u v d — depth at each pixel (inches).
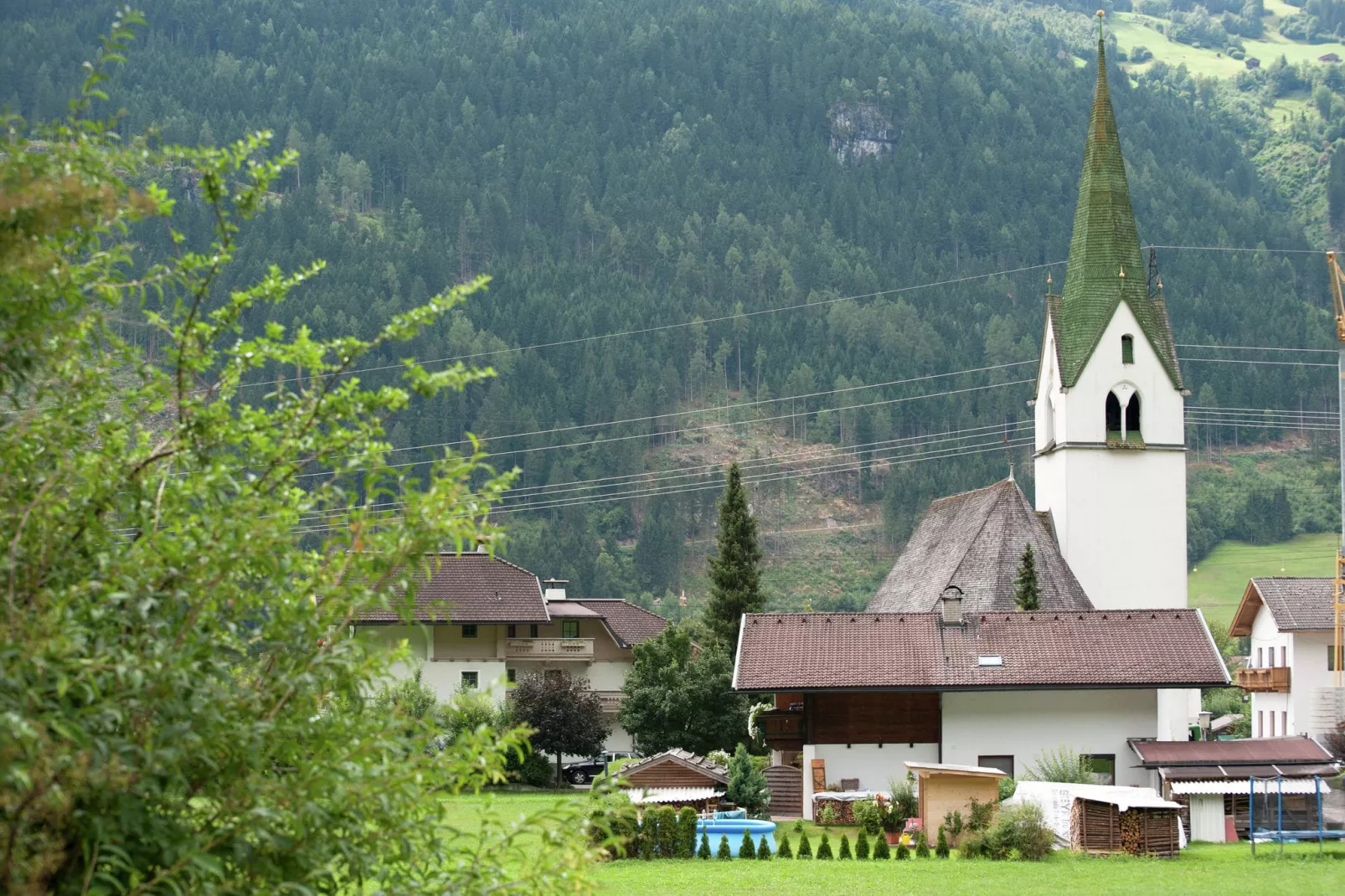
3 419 797.9
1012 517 4247.0
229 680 770.2
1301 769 3105.3
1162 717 3499.0
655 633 5590.6
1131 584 4458.7
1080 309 4547.2
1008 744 3339.1
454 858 835.4
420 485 831.7
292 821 741.9
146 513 800.3
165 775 730.8
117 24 785.6
